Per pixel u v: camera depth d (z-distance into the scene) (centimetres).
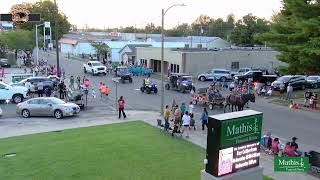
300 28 3819
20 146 2208
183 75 4694
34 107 3111
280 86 4484
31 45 8631
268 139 2134
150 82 4509
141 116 3155
